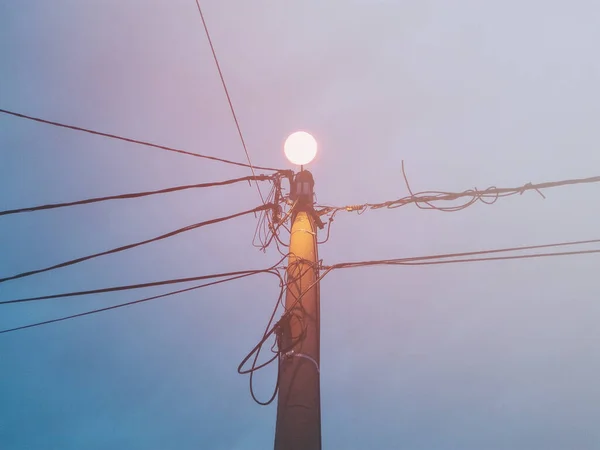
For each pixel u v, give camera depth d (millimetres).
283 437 6055
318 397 6484
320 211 9648
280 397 6391
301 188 8883
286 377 6523
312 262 7785
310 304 7227
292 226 8359
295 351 6723
